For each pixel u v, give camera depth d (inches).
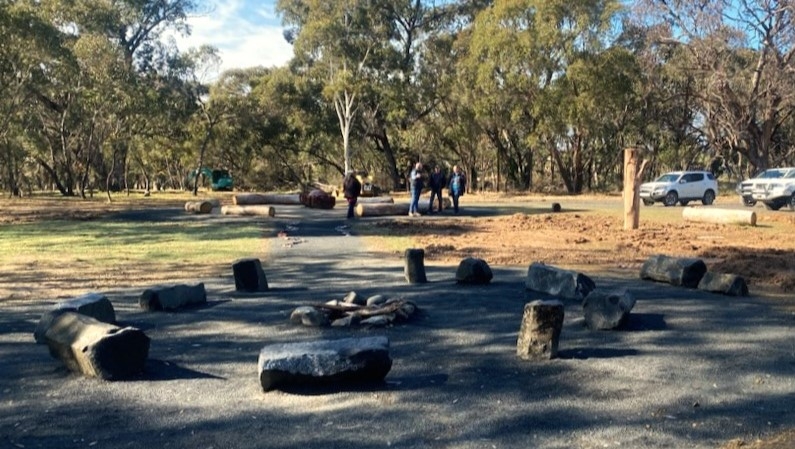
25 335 275.0
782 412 184.9
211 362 235.3
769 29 1603.1
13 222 922.7
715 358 237.5
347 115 2128.4
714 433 170.1
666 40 1664.6
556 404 191.3
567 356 239.9
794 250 554.6
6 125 1473.9
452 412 185.5
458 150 2285.9
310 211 1136.2
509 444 163.3
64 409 189.6
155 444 165.0
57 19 1525.6
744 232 730.8
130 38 1990.7
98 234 740.7
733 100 1689.2
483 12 1863.9
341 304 303.4
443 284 390.9
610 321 276.2
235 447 162.7
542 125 1828.2
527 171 2309.3
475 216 997.2
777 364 230.4
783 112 1905.8
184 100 2042.3
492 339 264.2
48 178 2709.2
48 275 438.6
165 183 3275.1
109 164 2288.4
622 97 1817.2
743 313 308.0
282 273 446.0
